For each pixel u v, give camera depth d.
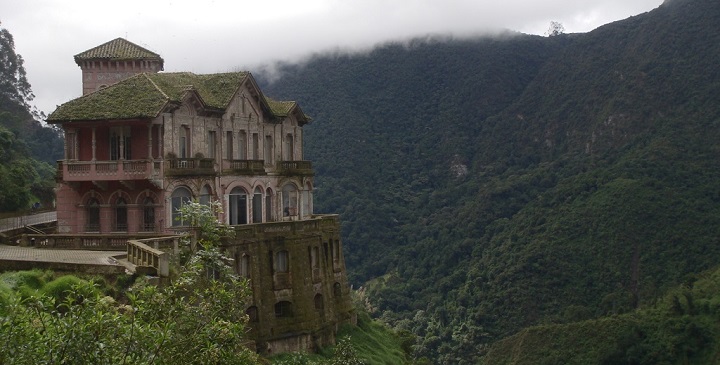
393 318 189.25
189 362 24.75
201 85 67.38
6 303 25.28
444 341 175.75
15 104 154.88
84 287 25.66
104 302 23.78
